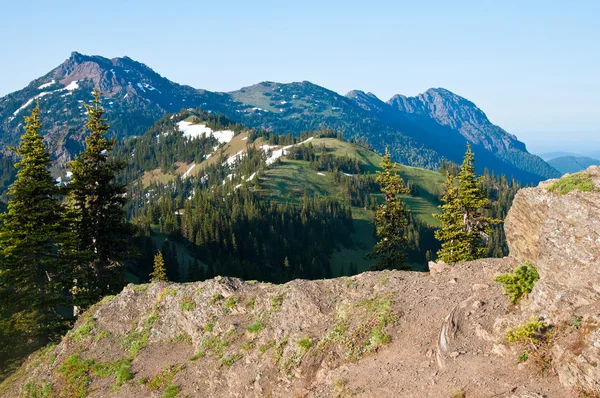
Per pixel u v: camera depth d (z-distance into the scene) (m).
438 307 16.64
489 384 11.79
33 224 30.23
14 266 29.64
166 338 23.16
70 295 35.78
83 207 34.88
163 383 19.44
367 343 15.84
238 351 19.27
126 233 36.84
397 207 41.28
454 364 13.08
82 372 22.11
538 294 13.62
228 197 167.75
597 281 12.36
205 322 22.33
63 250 31.92
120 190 36.38
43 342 29.69
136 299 26.53
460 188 36.72
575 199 14.56
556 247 14.13
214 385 18.12
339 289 20.38
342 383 14.25
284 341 18.25
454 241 36.94
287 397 15.70
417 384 12.93
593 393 10.10
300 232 150.88
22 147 30.81
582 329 11.43
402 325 16.17
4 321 29.00
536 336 12.23
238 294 22.95
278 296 21.12
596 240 13.09
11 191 29.97
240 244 128.75
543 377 11.38
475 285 17.25
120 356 22.84
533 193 16.83
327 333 17.27
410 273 21.06
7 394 24.05
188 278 96.06
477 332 14.03
